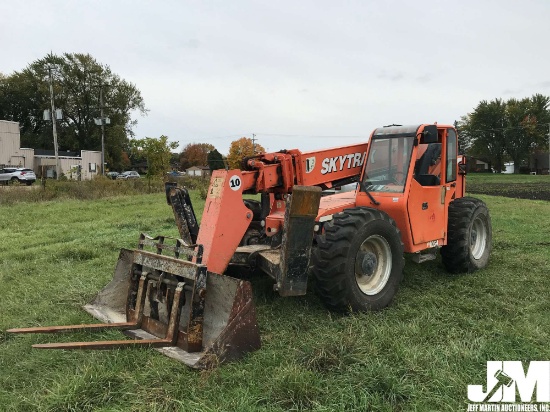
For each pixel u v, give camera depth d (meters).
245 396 3.32
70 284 6.12
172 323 4.11
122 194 22.19
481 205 6.79
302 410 3.19
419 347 4.05
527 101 70.94
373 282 5.16
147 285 4.64
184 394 3.38
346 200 5.95
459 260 6.42
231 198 4.78
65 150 57.72
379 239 5.12
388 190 5.61
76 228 11.34
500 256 7.59
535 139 69.62
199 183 25.20
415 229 5.65
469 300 5.39
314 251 4.82
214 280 4.10
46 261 7.57
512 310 5.04
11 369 3.84
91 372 3.55
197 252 4.14
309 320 4.74
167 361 3.81
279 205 5.58
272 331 4.45
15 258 7.92
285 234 4.44
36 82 55.41
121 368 3.73
